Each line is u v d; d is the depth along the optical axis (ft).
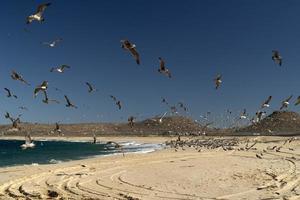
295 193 100.58
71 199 92.89
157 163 163.12
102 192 101.40
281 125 515.09
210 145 266.77
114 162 163.63
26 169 134.82
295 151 222.48
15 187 105.60
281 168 147.02
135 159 176.96
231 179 121.08
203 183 114.21
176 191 102.83
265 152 219.41
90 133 642.22
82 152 273.13
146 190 104.12
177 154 206.49
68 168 141.08
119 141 451.94
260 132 454.40
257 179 121.08
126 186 109.29
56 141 509.76
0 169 134.31
